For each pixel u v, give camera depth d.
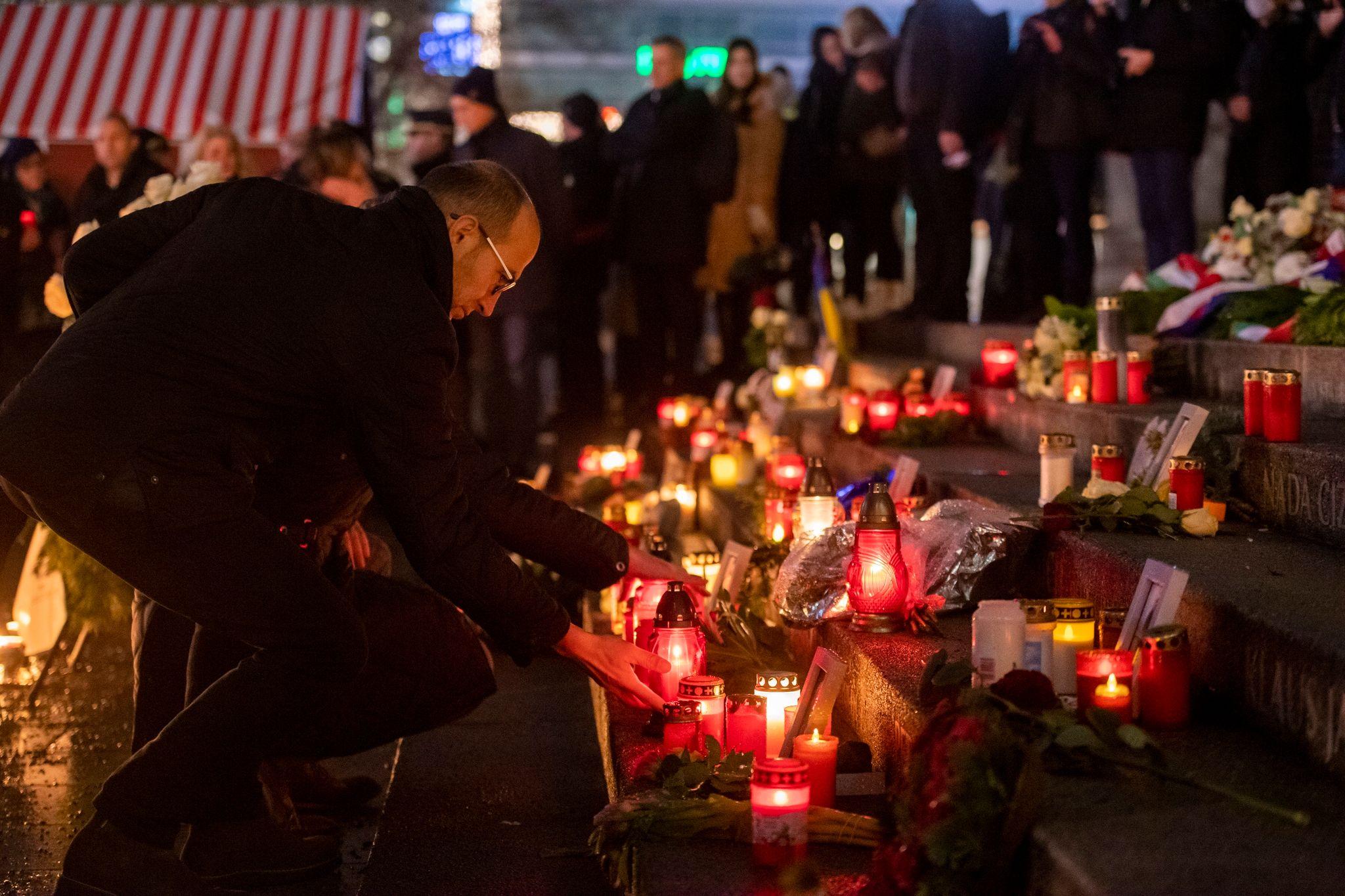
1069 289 8.33
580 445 11.38
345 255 3.22
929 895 2.46
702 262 10.63
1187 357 5.87
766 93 11.01
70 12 13.48
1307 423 4.58
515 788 4.48
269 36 13.38
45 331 10.07
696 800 3.08
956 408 6.77
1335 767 2.63
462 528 3.31
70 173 12.93
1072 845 2.30
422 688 3.92
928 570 4.06
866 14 10.09
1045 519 4.10
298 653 3.19
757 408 9.38
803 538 4.82
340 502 3.65
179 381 3.10
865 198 10.45
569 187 11.12
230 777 3.28
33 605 6.13
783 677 3.45
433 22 21.42
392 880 3.68
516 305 9.96
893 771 3.22
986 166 9.36
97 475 3.02
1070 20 7.86
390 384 3.17
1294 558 3.58
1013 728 2.67
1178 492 3.99
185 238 3.29
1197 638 3.19
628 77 23.08
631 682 3.69
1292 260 6.11
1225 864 2.22
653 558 4.30
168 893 3.26
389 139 21.05
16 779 4.64
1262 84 7.57
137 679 3.94
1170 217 7.73
